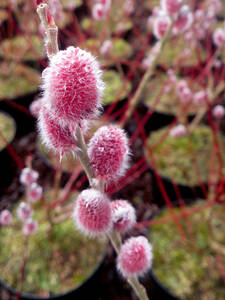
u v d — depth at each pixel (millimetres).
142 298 104
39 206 245
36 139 330
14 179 306
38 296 192
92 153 79
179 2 164
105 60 392
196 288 192
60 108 67
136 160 314
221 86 271
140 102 358
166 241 219
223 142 300
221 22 458
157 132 318
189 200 247
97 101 69
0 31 410
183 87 248
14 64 377
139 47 451
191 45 325
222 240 217
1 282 199
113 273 226
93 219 86
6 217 189
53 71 65
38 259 211
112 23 455
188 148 292
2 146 299
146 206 279
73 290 194
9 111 356
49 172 304
